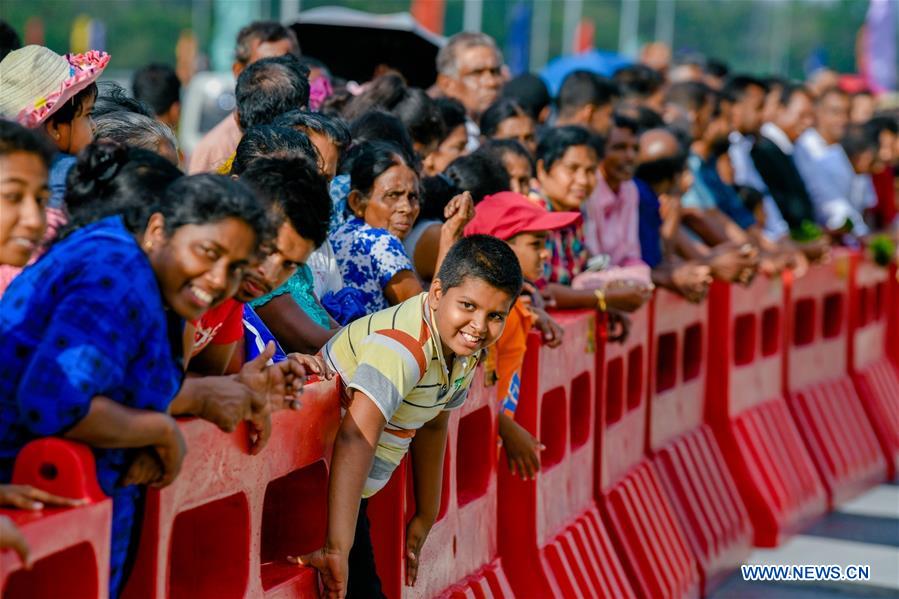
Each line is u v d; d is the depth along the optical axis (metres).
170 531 8.12
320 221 9.02
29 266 7.72
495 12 144.38
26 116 10.01
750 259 20.55
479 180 14.73
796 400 24.64
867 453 27.09
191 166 15.29
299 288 11.34
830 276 26.45
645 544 17.08
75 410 7.11
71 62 10.84
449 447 11.98
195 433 8.22
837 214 31.09
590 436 16.08
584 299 15.97
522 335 13.14
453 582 12.40
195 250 7.53
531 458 13.49
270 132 10.99
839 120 31.19
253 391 8.51
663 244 21.16
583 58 34.66
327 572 9.68
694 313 20.55
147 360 7.58
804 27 183.75
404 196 12.73
